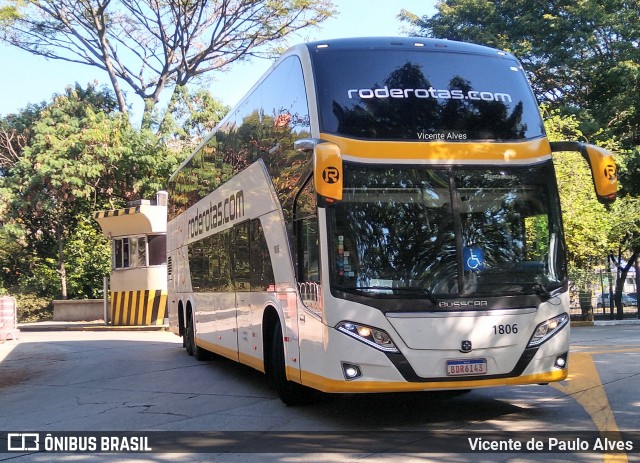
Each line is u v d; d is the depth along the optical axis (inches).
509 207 282.0
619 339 635.5
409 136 279.7
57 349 697.6
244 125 404.5
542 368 273.3
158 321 960.3
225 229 443.5
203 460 243.9
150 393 405.1
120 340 789.9
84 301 1117.1
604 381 375.9
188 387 424.2
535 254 281.4
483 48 312.8
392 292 262.7
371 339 259.4
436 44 305.4
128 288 979.9
